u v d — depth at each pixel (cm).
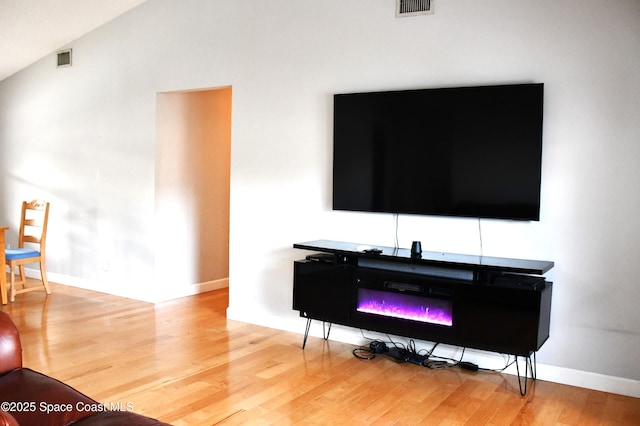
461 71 383
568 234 352
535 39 357
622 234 337
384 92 404
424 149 391
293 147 460
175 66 532
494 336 337
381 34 413
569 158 350
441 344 394
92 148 600
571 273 353
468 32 379
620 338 340
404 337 396
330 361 389
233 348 414
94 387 333
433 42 392
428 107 388
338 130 426
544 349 363
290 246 464
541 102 350
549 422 298
